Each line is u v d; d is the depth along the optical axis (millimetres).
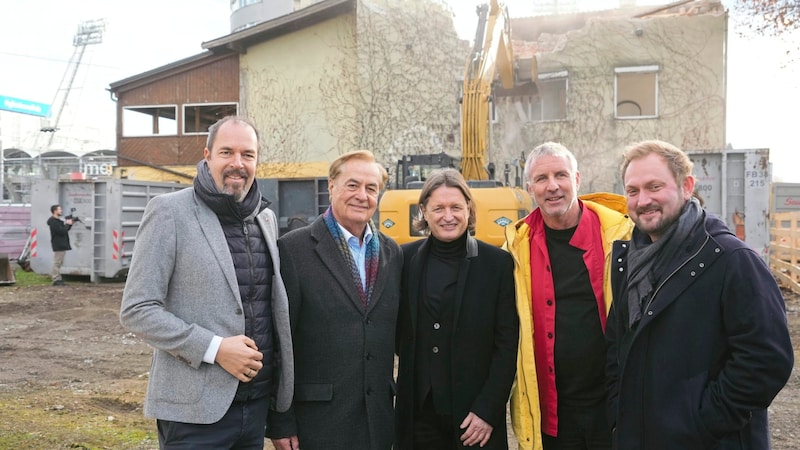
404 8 19688
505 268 3260
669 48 18188
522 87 18844
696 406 2363
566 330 3178
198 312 2656
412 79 19719
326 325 3047
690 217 2520
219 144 2777
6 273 14641
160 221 2670
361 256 3197
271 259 2912
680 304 2447
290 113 19906
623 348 2633
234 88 20578
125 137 21406
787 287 13328
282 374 2910
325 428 3002
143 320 2547
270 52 20109
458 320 3162
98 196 15305
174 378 2637
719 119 17891
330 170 3227
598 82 18656
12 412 5434
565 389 3193
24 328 9750
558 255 3262
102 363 7562
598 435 3139
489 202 9516
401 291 3305
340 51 19578
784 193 17672
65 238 14711
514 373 3162
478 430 3057
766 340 2271
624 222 3199
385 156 19453
